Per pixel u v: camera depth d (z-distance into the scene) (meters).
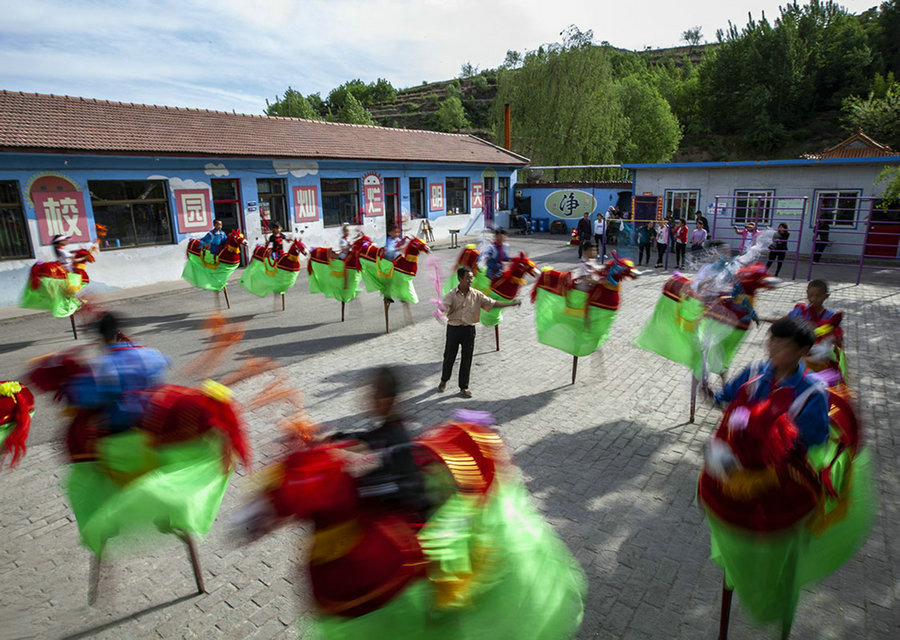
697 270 6.19
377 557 2.28
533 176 33.41
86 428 3.35
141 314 11.43
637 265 17.27
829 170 17.12
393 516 2.37
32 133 12.49
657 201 19.62
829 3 57.03
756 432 2.71
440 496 2.46
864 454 3.32
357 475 2.45
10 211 12.34
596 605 3.44
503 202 27.11
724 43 57.69
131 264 14.28
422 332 9.77
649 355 8.35
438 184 23.31
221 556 3.95
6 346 9.45
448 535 2.36
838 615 3.33
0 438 4.40
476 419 2.76
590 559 3.86
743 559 2.76
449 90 77.75
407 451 2.51
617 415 6.21
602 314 6.54
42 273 9.23
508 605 2.39
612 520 4.30
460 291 6.52
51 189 12.77
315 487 2.28
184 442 3.28
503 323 10.38
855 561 3.81
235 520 2.36
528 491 4.70
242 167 16.41
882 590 3.53
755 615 2.84
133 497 3.01
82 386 3.28
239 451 3.50
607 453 5.35
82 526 3.30
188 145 14.99
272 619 3.36
